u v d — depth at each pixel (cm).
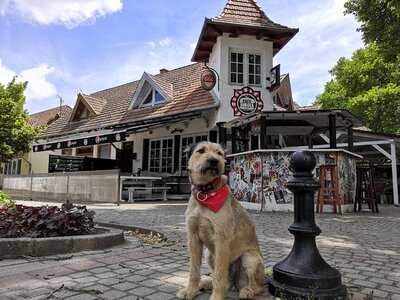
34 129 2305
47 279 411
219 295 333
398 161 2184
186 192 1798
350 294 374
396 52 1469
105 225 850
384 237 726
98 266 469
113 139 1553
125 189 1672
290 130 1491
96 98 2662
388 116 2792
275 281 373
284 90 2108
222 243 339
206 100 1695
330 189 1181
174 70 2402
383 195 1919
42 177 1953
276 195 1205
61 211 616
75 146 1717
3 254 500
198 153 369
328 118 1262
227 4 1720
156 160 1989
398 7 1221
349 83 3269
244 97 1603
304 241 374
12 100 2223
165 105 1964
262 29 1600
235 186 1365
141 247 601
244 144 1534
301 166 384
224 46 1623
